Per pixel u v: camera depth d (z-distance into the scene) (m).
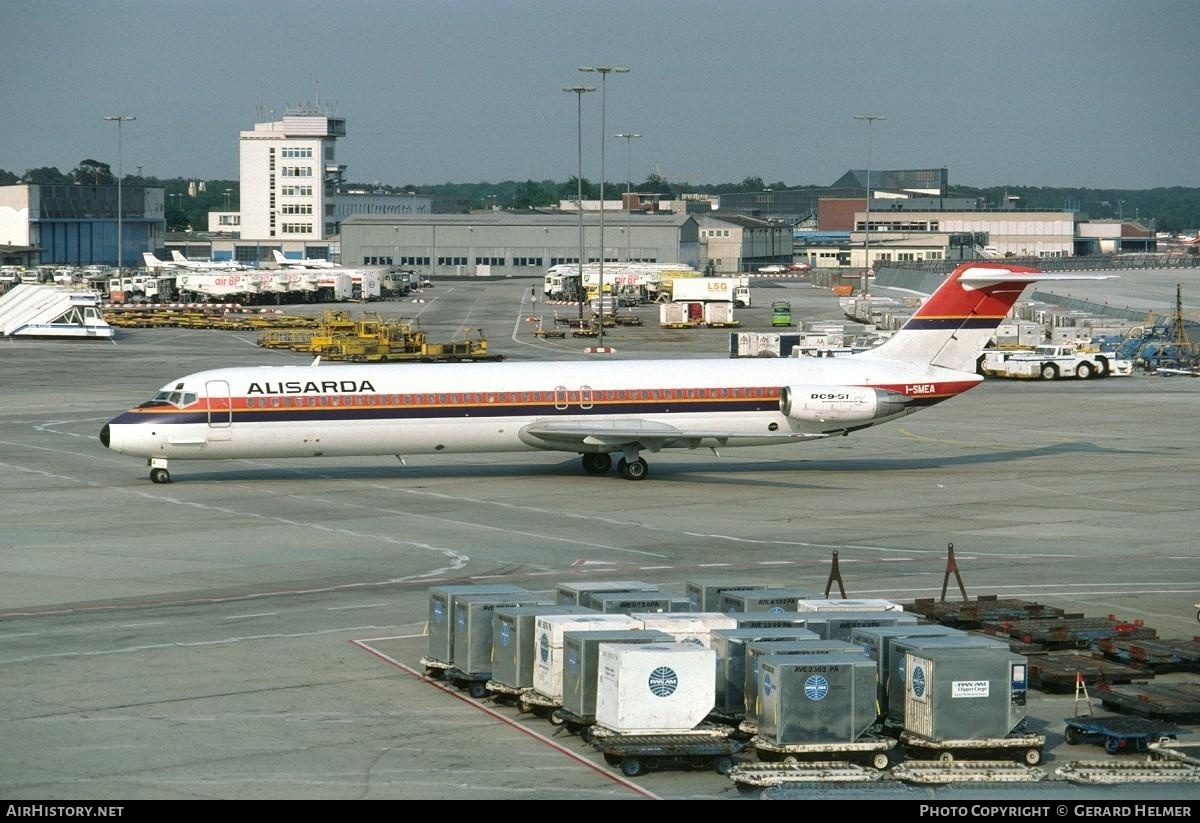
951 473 148.50
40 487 137.50
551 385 141.88
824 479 145.12
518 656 66.62
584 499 132.25
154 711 66.75
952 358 149.38
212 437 136.50
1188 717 65.69
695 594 79.19
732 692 63.62
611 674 60.44
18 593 92.25
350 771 58.44
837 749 59.19
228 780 57.06
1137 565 102.94
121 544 109.31
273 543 109.94
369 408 138.75
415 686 71.62
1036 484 141.00
